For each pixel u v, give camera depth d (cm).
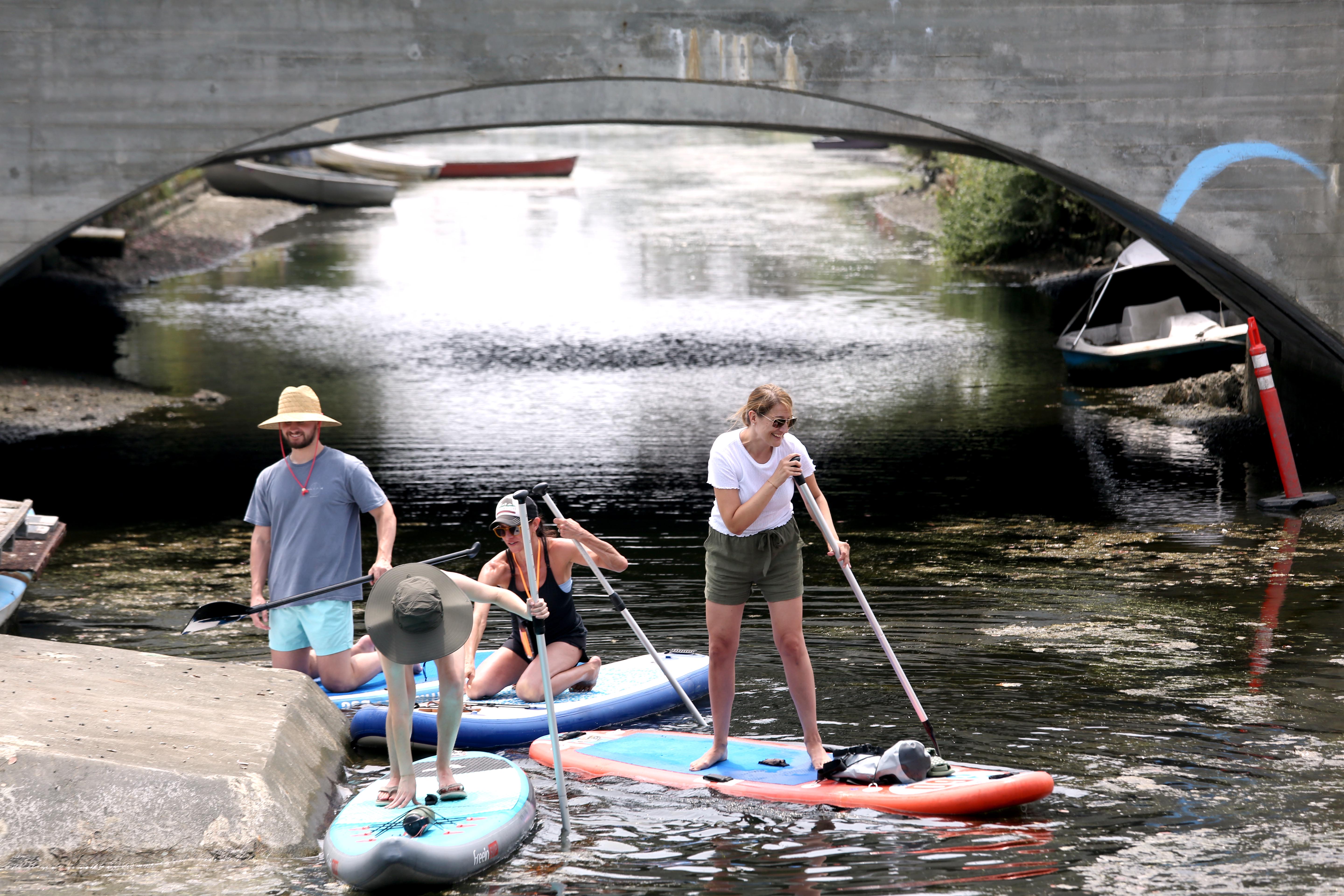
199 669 1373
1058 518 2205
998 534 2119
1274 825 1050
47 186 2227
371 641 1499
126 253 5859
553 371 3741
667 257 6131
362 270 5825
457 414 3197
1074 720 1305
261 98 2223
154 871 1034
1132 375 3506
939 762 1149
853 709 1362
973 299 4956
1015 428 2947
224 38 2202
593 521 2252
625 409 3241
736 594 1179
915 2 2186
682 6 2197
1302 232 2217
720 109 3166
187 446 2861
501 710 1354
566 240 6738
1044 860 996
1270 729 1267
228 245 6450
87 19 2186
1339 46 2167
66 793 1078
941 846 1029
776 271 5697
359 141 3209
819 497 1226
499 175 9844
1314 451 2539
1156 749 1223
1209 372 3447
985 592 1795
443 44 2206
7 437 2912
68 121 2212
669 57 2209
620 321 4581
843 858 1014
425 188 9256
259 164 8419
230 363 3831
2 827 1060
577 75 2219
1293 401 2655
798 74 2216
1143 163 2219
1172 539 2042
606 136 14338
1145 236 2619
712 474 1159
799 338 4225
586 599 1820
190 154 2233
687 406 3272
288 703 1298
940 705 1362
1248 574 1836
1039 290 5119
